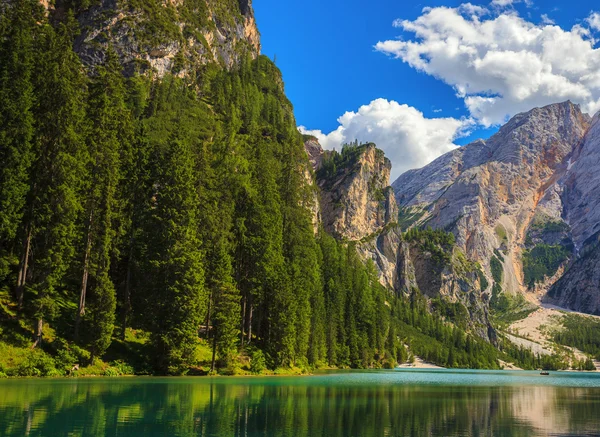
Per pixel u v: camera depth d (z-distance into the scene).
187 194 85.19
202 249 90.00
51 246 67.75
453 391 82.75
